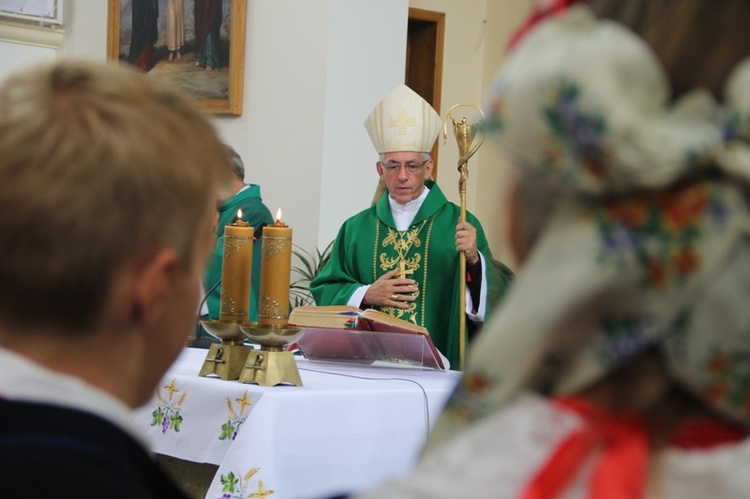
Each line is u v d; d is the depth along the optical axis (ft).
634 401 1.97
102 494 2.51
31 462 2.51
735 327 1.87
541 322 1.94
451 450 2.01
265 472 7.36
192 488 9.38
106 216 2.61
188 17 23.15
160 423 8.42
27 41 24.67
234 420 7.80
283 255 8.26
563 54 1.88
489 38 28.99
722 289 1.86
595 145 1.84
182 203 2.75
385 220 15.94
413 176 15.87
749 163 1.84
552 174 1.93
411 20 28.37
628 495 1.83
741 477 1.84
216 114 22.70
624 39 1.92
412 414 8.39
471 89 29.09
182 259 2.82
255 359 8.20
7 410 2.59
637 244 1.89
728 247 1.87
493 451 1.98
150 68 23.88
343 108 20.81
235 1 22.16
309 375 9.23
